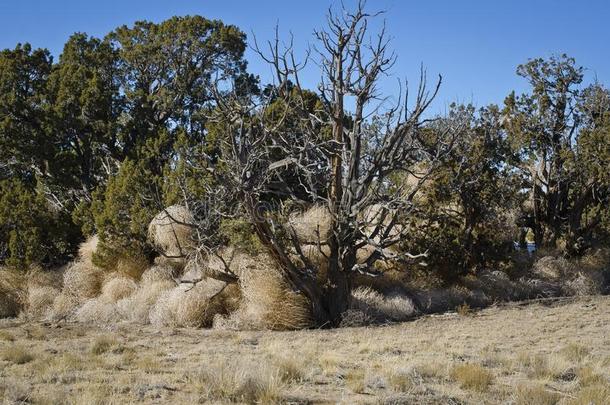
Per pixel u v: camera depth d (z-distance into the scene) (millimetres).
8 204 23531
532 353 12664
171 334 16625
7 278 22453
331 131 21469
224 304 18875
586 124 26641
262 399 8719
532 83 27000
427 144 22594
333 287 18203
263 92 23234
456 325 17641
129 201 22078
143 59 28531
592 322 17453
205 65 29000
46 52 28141
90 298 21609
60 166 25484
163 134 24578
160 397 8891
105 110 25969
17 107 25953
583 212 28312
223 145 18781
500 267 24234
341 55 17656
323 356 11992
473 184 23719
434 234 22391
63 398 8477
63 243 24375
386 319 19172
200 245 18562
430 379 10258
